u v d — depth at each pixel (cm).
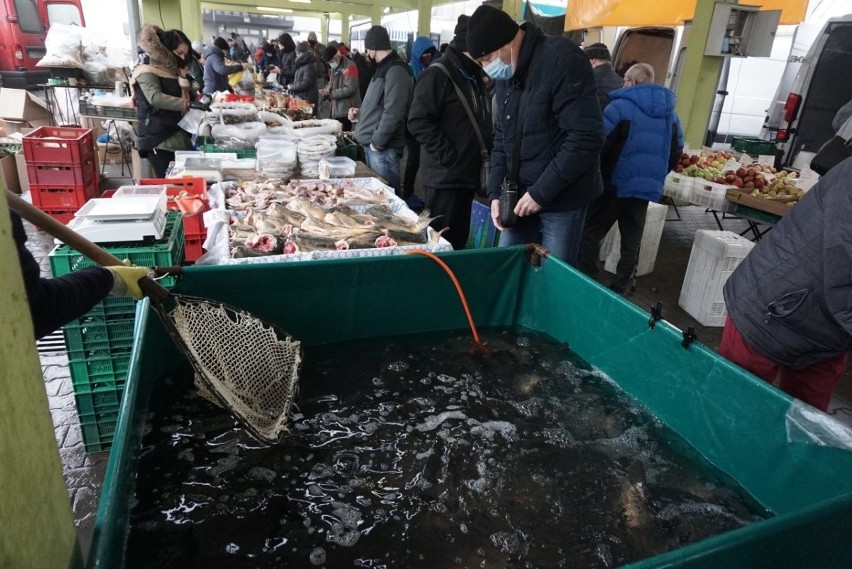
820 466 159
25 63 1068
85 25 1165
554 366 252
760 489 177
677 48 869
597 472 184
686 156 589
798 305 182
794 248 184
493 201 334
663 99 409
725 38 623
